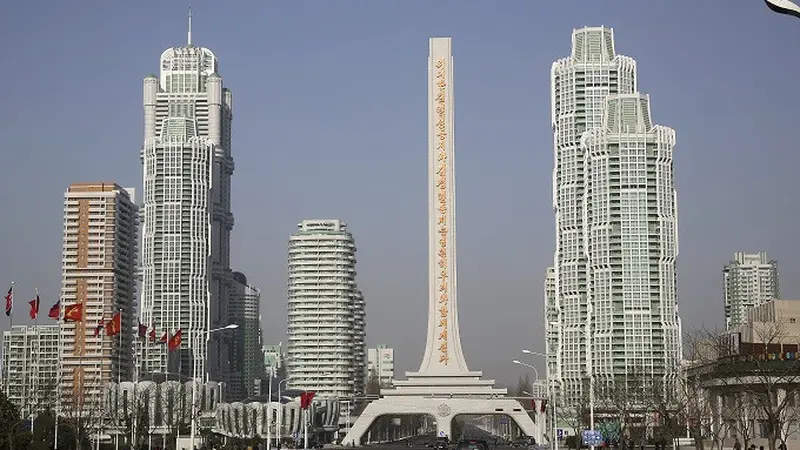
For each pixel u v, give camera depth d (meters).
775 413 167.62
